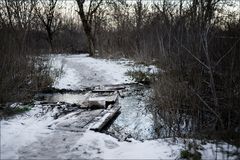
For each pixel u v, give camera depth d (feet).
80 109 21.74
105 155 13.01
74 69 45.88
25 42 30.14
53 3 82.48
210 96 18.81
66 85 32.91
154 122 19.12
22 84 25.67
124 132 17.61
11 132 15.12
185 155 12.52
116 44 67.15
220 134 14.99
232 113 16.56
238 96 16.37
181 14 26.09
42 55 36.63
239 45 17.37
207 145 13.85
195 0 21.49
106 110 21.38
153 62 43.80
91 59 64.69
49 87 30.25
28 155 12.77
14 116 17.93
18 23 29.78
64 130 16.31
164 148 13.71
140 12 63.05
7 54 24.27
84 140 14.73
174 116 18.45
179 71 22.82
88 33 77.87
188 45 22.16
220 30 19.70
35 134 15.42
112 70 44.16
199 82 19.31
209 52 19.74
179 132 16.25
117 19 71.15
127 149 13.79
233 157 12.46
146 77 34.83
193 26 21.99
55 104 22.50
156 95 23.12
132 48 56.39
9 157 12.45
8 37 26.45
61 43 94.22
